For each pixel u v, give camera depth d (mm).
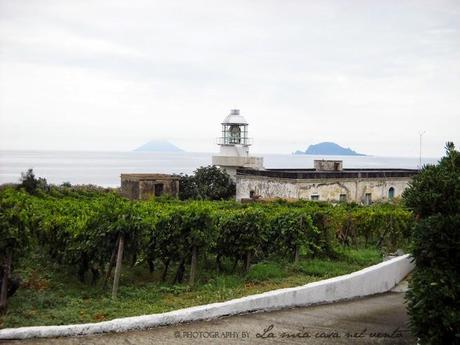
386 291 14547
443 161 9359
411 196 8961
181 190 44156
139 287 12648
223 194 44219
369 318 11250
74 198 28500
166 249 13391
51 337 8797
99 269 13656
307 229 16109
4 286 10094
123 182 42062
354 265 16031
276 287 12609
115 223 12164
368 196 41219
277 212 17703
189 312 10156
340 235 19062
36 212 15250
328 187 38781
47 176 138875
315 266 15141
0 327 8984
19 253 11141
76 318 9727
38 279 12805
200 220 13203
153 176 42438
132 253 13391
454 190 8539
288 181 37750
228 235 14547
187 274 14414
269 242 16109
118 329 9297
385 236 20234
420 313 8023
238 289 12445
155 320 9703
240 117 48781
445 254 8188
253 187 41188
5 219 10516
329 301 12688
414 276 8406
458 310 7770
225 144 48938
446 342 7875
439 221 8219
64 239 13672
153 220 13578
